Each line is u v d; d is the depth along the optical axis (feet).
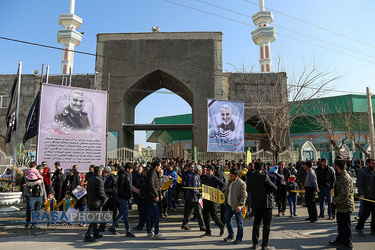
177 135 120.67
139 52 75.97
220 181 23.95
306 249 18.99
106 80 74.43
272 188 19.13
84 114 48.47
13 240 21.72
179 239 21.97
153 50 76.18
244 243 20.65
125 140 78.02
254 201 19.25
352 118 89.97
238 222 20.68
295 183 31.78
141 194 23.09
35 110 47.78
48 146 45.16
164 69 75.36
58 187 32.83
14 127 48.24
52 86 46.93
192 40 77.05
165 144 146.82
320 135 103.76
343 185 18.79
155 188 22.56
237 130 66.95
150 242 20.99
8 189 35.19
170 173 37.93
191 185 25.86
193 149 65.41
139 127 77.15
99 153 48.57
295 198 31.81
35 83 77.10
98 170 22.21
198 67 75.82
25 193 26.76
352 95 90.79
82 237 22.77
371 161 22.62
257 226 19.30
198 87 75.05
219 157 69.82
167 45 76.48
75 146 46.93
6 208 33.71
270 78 76.07
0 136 75.56
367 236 22.22
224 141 65.77
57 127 46.21
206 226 23.03
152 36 76.69
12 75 78.28
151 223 23.34
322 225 26.66
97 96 50.16
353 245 19.69
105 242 21.01
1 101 77.20
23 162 55.67
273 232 23.93
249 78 76.89
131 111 85.81
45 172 33.65
